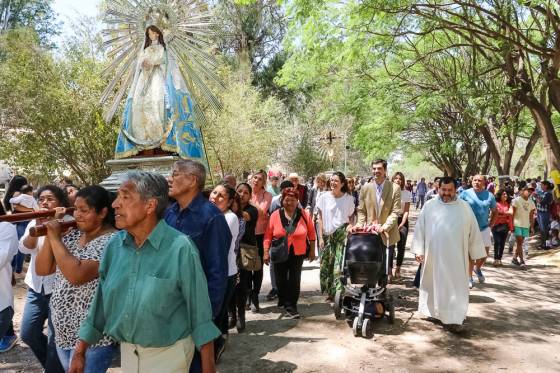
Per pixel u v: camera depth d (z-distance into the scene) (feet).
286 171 110.93
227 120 66.13
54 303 10.40
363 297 19.80
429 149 108.27
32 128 46.34
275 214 21.49
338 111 57.98
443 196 20.39
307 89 101.09
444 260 19.63
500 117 72.13
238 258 19.31
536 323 20.99
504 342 18.45
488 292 26.73
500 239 35.40
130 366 8.16
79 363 8.80
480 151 106.11
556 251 40.73
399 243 30.35
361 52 39.75
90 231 10.62
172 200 12.86
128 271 8.04
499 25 40.52
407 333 19.47
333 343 18.24
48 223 9.75
